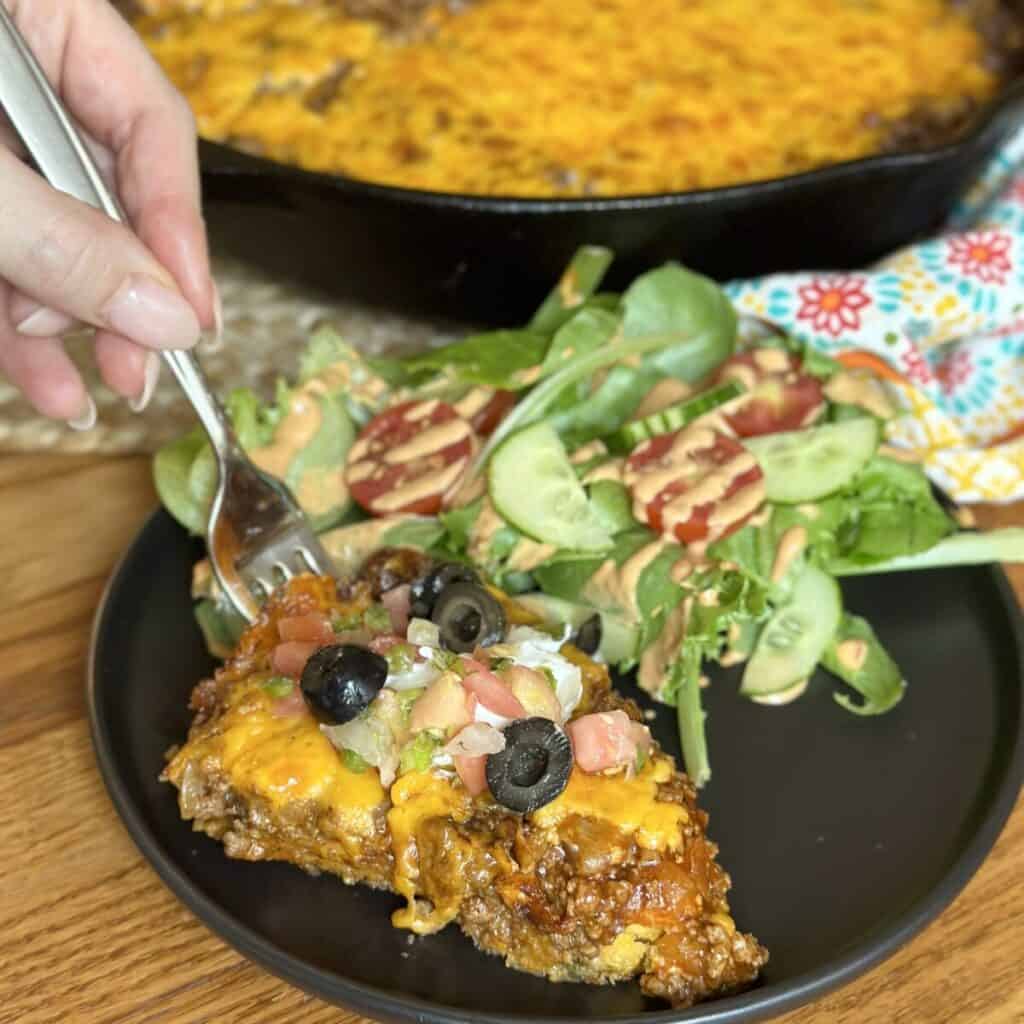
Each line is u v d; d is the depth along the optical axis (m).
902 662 0.43
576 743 0.35
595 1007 0.34
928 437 0.49
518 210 0.49
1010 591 0.44
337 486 0.45
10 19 0.38
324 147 0.59
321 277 0.55
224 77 0.62
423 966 0.35
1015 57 0.64
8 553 0.48
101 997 0.35
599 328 0.46
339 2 0.66
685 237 0.51
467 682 0.35
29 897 0.38
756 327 0.50
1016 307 0.50
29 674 0.44
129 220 0.44
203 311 0.44
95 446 0.52
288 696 0.36
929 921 0.35
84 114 0.45
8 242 0.35
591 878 0.33
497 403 0.47
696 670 0.41
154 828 0.37
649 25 0.65
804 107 0.61
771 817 0.39
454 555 0.43
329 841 0.35
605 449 0.45
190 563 0.46
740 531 0.42
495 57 0.63
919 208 0.54
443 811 0.34
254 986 0.36
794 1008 0.33
